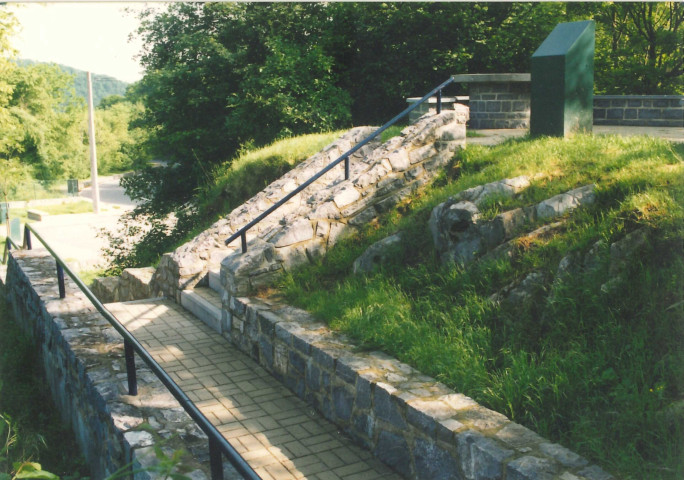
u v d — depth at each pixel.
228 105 16.25
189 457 3.65
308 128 16.25
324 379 5.61
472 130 12.33
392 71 17.19
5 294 10.01
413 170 8.45
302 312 6.72
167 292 9.76
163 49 17.09
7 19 13.25
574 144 7.49
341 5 17.25
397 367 5.21
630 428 3.89
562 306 5.04
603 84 16.73
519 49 16.98
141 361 5.14
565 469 3.58
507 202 6.46
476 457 3.90
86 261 17.92
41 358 6.99
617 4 16.48
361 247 7.66
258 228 10.10
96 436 4.63
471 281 6.01
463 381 4.80
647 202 5.31
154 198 17.50
